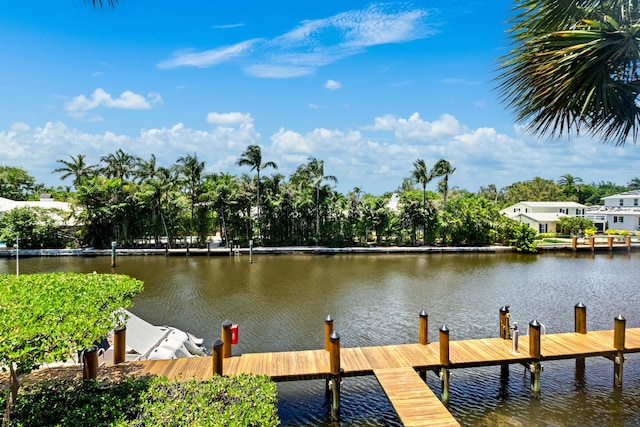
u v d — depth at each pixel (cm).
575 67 372
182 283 2386
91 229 4078
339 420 886
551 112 416
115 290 732
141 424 571
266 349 1306
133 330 1097
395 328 1518
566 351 1001
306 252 3891
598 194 8438
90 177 4762
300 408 935
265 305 1858
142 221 4188
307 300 1952
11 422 572
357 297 2014
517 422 864
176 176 4247
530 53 392
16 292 682
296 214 4169
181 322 1605
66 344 490
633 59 376
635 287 2277
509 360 964
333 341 888
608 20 352
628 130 422
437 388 1022
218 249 3897
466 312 1739
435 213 4206
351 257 3594
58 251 3756
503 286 2292
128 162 4647
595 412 900
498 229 4188
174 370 896
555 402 945
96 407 626
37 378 819
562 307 1838
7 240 3834
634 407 920
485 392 994
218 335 1463
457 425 712
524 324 1587
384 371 906
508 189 9150
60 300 636
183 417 575
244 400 636
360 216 4241
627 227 5256
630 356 1198
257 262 3297
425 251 3891
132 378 739
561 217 5325
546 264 3153
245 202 4144
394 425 866
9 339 453
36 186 6762
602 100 392
